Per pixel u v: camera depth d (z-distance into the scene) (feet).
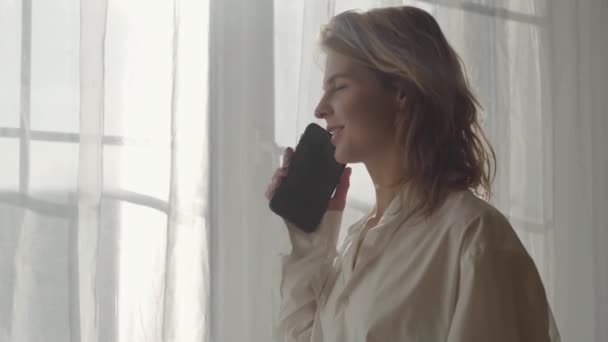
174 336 3.67
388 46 2.75
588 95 5.22
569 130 5.10
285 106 4.09
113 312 3.63
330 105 2.92
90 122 3.51
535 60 5.00
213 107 3.85
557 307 4.92
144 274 3.74
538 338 2.48
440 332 2.56
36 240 3.47
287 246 3.59
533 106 4.96
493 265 2.44
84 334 3.49
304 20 4.10
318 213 3.25
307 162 3.30
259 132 4.00
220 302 3.85
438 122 2.77
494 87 4.69
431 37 2.82
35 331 3.44
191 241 3.80
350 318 2.78
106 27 3.66
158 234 3.77
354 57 2.83
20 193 3.47
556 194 5.02
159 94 3.80
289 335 3.14
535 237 4.91
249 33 4.01
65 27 3.58
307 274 3.17
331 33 2.92
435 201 2.71
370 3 4.38
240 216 3.94
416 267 2.65
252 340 3.92
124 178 3.73
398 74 2.74
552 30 5.06
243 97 3.98
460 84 2.85
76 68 3.59
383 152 2.92
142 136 3.77
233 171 3.94
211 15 3.88
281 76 4.09
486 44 4.69
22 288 3.45
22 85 3.50
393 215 2.88
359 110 2.82
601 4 5.34
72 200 3.52
